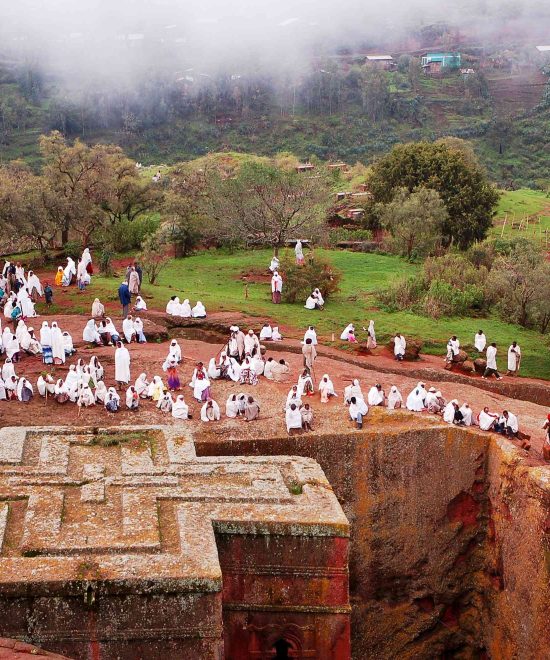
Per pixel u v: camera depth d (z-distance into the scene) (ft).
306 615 70.18
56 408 95.35
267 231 176.04
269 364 108.27
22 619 57.00
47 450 76.54
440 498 93.15
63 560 59.41
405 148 233.35
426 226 198.18
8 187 167.43
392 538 92.17
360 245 212.02
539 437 96.48
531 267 158.40
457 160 225.76
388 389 108.06
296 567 69.31
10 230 165.37
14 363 108.47
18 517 65.16
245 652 70.28
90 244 194.29
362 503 91.30
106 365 109.60
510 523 87.81
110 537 62.59
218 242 201.77
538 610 81.92
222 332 131.44
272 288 151.23
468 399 108.47
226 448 88.07
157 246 164.76
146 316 132.46
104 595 57.57
